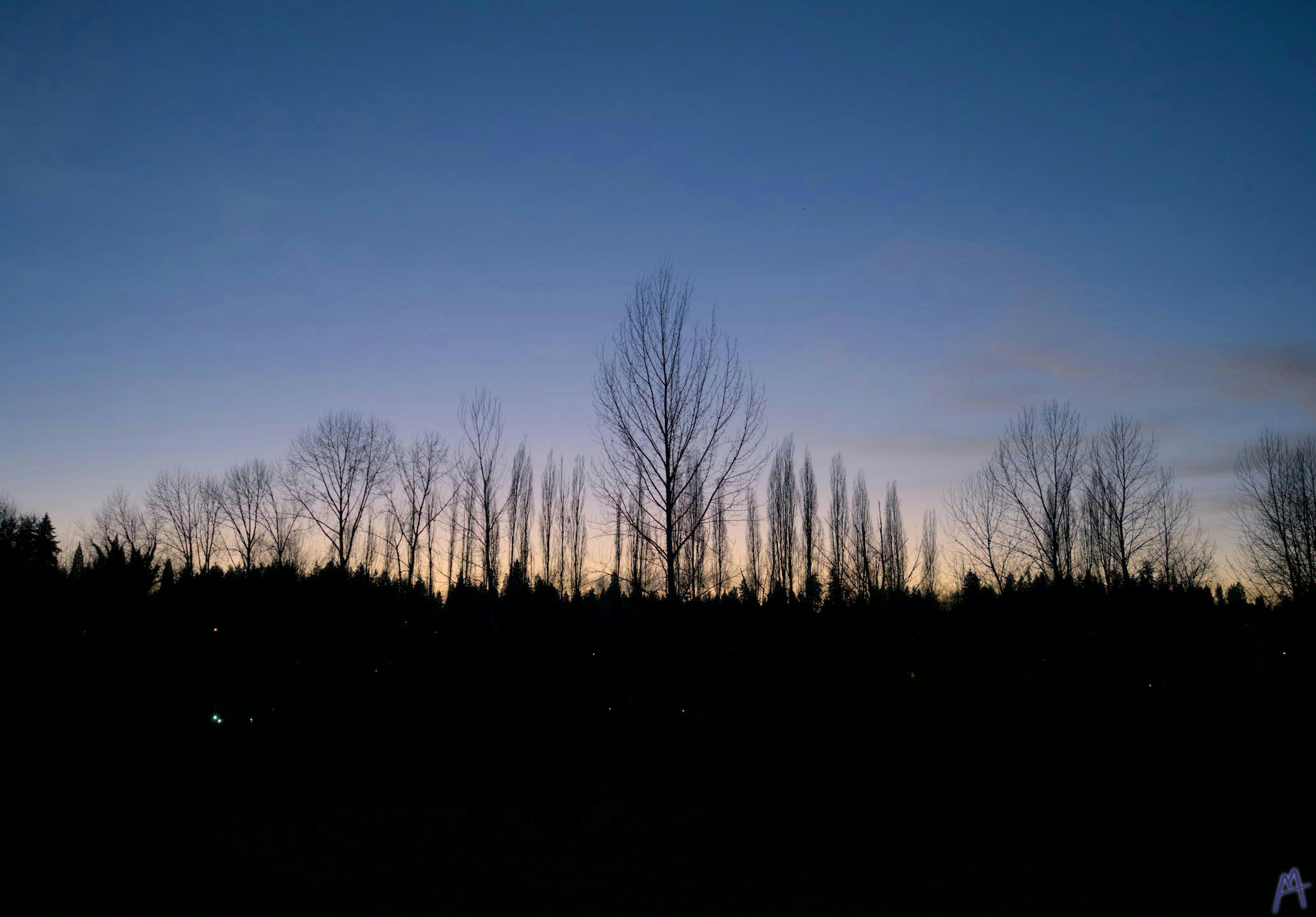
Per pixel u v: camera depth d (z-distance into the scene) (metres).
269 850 11.98
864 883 10.31
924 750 18.30
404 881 10.45
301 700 18.75
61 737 15.33
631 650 21.36
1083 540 28.31
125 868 10.97
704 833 13.04
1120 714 17.39
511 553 36.22
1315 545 26.61
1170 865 10.78
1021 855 11.45
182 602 18.78
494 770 18.34
